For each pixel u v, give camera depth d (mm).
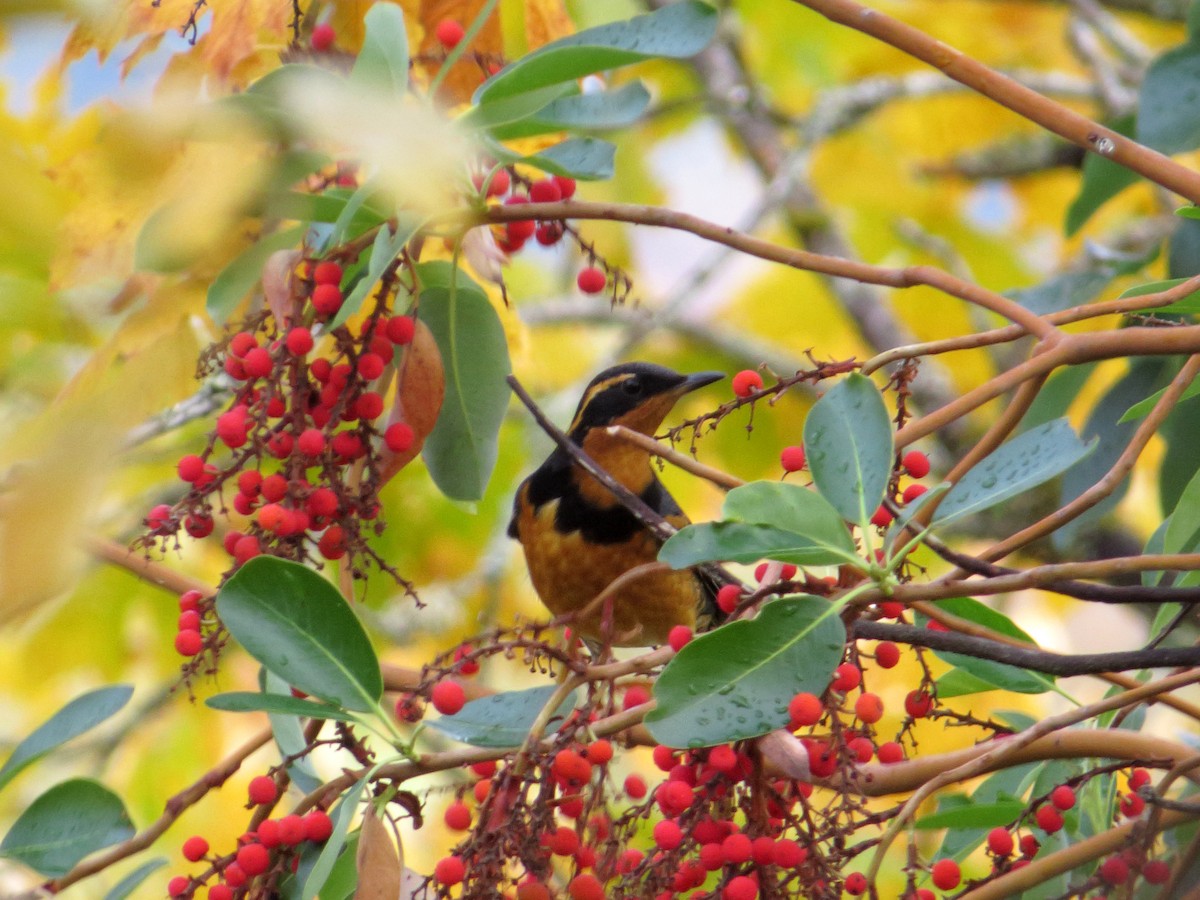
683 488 17984
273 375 6328
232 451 6414
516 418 17234
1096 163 9383
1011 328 6059
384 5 5602
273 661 5789
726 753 5355
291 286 6488
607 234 18125
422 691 5922
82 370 5559
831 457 5625
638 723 5910
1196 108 7176
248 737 16109
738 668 5293
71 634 14961
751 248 6258
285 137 2807
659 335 19516
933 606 6152
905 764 6355
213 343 6539
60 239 3711
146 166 2775
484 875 5332
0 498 2844
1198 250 8906
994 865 6137
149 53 7098
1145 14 18688
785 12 17812
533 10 9234
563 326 19766
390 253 5859
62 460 2875
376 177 5469
